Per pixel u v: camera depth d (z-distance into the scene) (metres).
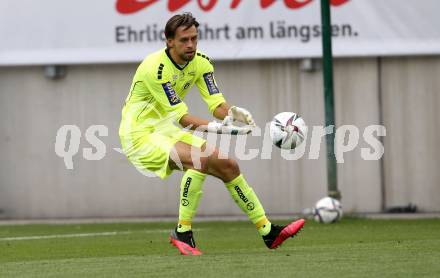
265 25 43.41
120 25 43.94
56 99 45.28
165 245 29.80
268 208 44.62
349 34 43.25
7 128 45.53
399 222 38.41
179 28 23.08
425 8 43.06
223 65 44.69
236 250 26.09
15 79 45.41
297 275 19.02
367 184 44.28
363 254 22.72
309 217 42.41
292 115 23.97
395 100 44.16
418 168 44.16
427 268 19.89
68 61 44.16
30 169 45.53
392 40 43.12
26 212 45.53
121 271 20.27
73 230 37.59
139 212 45.22
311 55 43.19
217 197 44.97
